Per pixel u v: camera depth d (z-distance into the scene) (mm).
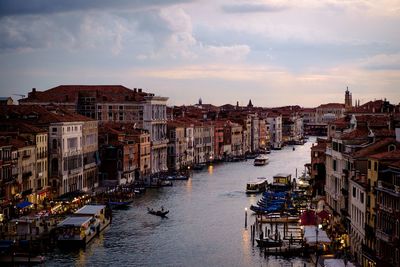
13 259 83750
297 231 104938
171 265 84812
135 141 182375
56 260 86750
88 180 156125
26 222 95750
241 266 84438
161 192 155625
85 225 95875
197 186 168625
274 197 138500
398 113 154875
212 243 97562
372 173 75812
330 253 87188
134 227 109688
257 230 106375
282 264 85188
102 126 181750
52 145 138250
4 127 129750
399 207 66125
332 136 114875
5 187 111812
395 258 66875
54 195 136750
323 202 117312
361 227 80312
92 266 83750
